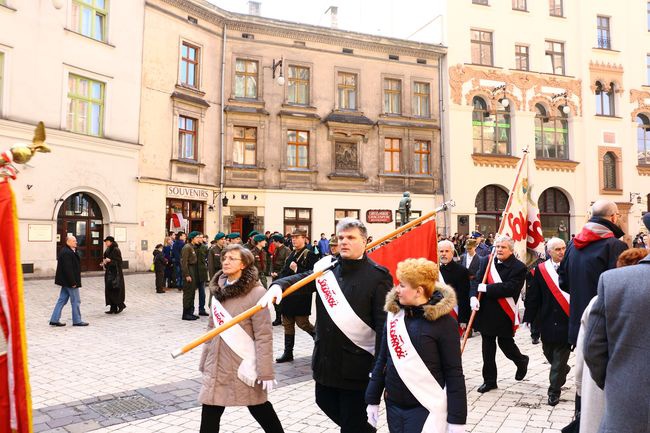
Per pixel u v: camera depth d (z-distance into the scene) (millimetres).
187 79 22266
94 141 18453
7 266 2770
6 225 2789
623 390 2350
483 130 28359
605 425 2426
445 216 26984
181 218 21469
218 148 23375
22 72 16547
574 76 29984
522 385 6301
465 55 27953
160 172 20859
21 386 2725
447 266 7270
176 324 10609
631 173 30594
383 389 3242
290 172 24453
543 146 29375
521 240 7141
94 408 5438
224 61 23453
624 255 3373
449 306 2955
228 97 23641
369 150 26047
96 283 16156
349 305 3545
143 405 5547
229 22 23562
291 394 5973
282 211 24234
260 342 3672
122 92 19547
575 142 29594
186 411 5355
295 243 9023
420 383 2916
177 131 21531
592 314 2559
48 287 14828
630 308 2367
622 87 30797
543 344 5746
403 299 3031
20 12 16531
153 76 20688
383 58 26688
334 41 25625
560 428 4770
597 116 30094
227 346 3707
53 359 7562
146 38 20469
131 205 19734
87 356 7773
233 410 5395
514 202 7164
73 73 18031
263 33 24359
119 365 7258
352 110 25859
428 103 27719
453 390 2865
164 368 7109
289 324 7738
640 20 31766
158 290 15273
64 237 17938
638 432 2285
